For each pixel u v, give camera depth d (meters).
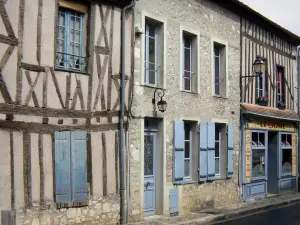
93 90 9.02
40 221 7.95
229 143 13.51
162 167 10.93
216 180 12.98
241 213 12.20
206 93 12.56
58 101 8.34
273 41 16.58
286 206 14.47
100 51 9.20
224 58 13.58
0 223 7.32
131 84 9.96
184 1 11.73
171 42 11.23
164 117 10.96
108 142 9.33
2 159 7.40
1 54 7.44
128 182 9.83
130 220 9.88
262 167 15.69
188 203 11.75
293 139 17.89
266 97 15.95
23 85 7.76
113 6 9.53
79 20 9.03
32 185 7.85
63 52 8.68
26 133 7.80
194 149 12.23
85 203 8.73
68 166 8.44
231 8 13.79
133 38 10.03
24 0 7.79
